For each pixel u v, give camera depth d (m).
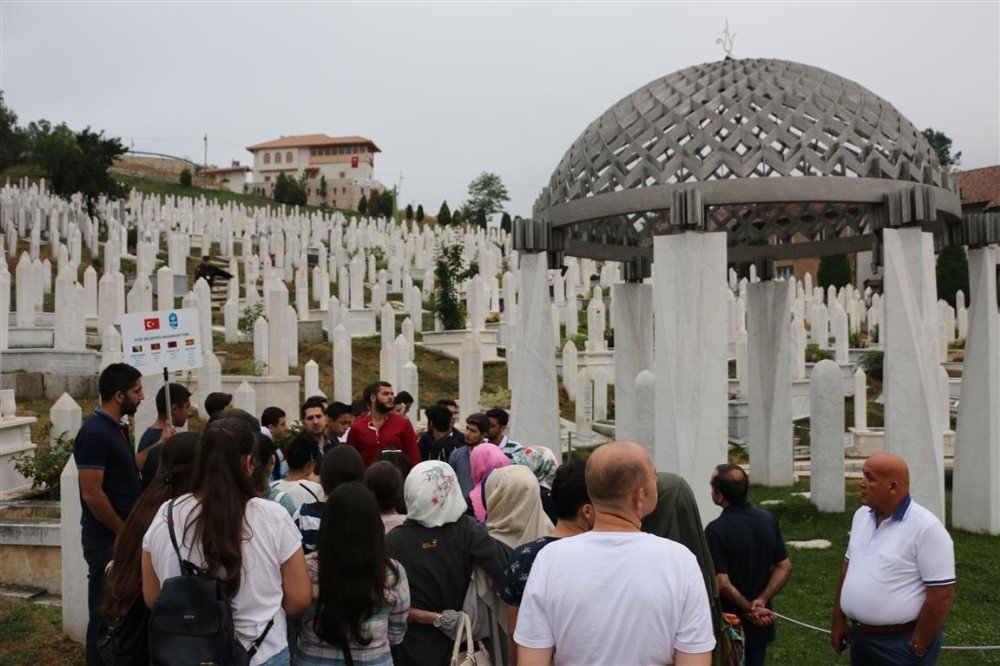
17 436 10.84
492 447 6.03
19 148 63.06
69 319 17.34
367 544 3.74
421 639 4.12
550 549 2.93
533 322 9.48
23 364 16.38
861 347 27.03
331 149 103.12
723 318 7.77
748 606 4.64
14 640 6.49
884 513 4.19
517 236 9.48
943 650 6.13
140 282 17.78
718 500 4.92
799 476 13.70
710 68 9.69
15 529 7.89
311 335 24.98
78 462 5.21
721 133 8.87
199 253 37.94
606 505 2.96
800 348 20.86
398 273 33.69
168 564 3.46
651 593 2.74
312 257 40.59
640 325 10.98
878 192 8.33
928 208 7.92
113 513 5.22
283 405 16.38
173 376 16.72
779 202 8.16
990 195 37.72
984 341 9.27
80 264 29.31
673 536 3.82
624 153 8.71
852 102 8.91
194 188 76.25
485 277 32.03
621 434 10.98
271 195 90.94
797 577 7.89
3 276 16.39
